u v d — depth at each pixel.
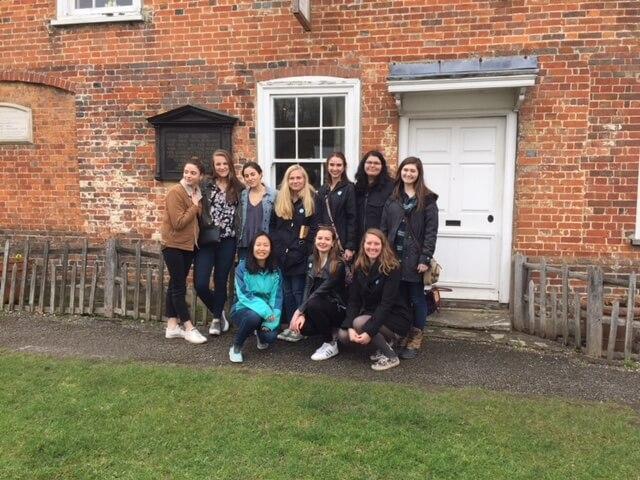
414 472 3.05
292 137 6.68
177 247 5.11
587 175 5.94
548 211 6.05
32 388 4.12
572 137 5.93
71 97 7.21
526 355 5.02
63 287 6.18
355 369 4.61
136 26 6.90
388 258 4.48
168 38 6.83
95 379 4.29
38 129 7.36
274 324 4.78
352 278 4.66
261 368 4.60
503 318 5.91
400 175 4.95
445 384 4.31
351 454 3.22
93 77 7.09
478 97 6.08
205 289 5.29
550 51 5.90
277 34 6.53
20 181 7.49
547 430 3.54
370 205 5.18
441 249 6.45
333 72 6.41
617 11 5.74
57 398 3.94
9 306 6.32
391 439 3.39
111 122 7.10
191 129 6.81
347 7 6.31
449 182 6.37
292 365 4.68
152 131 7.00
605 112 5.85
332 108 6.55
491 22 6.00
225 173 5.21
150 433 3.46
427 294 5.43
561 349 5.16
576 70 5.86
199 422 3.60
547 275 6.02
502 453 3.26
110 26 6.98
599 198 5.93
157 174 6.95
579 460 3.19
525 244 6.14
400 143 6.33
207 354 4.95
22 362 4.66
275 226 5.19
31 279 6.29
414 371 4.59
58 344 5.20
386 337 4.66
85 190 7.29
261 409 3.79
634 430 3.55
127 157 7.11
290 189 5.10
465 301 6.39
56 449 3.26
